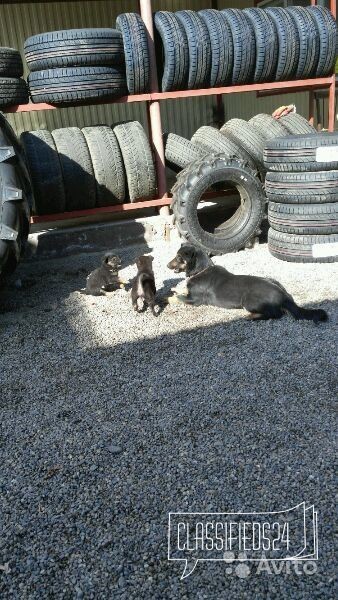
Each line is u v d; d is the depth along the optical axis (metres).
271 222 5.42
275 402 2.92
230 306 4.18
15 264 4.56
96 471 2.48
